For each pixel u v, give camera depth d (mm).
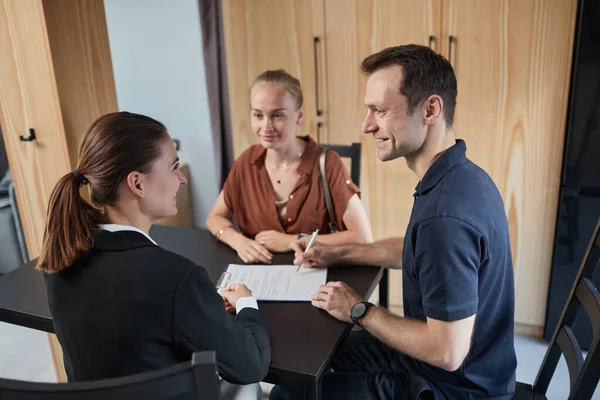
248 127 2547
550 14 1986
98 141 978
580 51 1943
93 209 1011
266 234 1687
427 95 1112
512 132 2178
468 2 2082
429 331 1079
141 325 916
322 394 1300
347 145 2213
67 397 746
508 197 2268
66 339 970
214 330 955
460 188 1091
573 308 1326
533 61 2064
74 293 951
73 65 1975
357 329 1636
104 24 2092
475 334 1166
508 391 1233
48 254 961
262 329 1148
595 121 2004
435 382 1219
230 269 1541
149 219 1066
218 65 2727
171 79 3305
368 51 2277
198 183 3512
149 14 3197
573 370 1226
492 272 1113
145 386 753
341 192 1751
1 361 2328
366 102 1184
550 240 2260
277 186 1795
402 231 2510
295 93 1695
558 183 2172
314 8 2293
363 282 1449
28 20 1849
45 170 2057
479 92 2176
